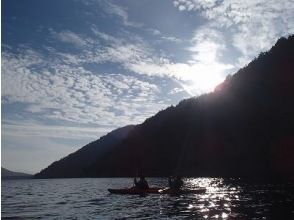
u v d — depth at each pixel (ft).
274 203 92.02
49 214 88.02
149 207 92.27
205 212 78.89
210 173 358.23
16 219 80.89
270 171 310.04
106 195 138.10
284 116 358.84
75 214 85.76
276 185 170.30
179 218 72.13
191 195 120.98
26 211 96.02
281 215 71.67
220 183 200.23
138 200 111.14
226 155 375.04
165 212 81.76
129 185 236.84
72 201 121.70
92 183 305.32
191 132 447.42
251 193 123.65
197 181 233.14
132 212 84.33
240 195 116.67
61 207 103.14
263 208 82.69
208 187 161.48
